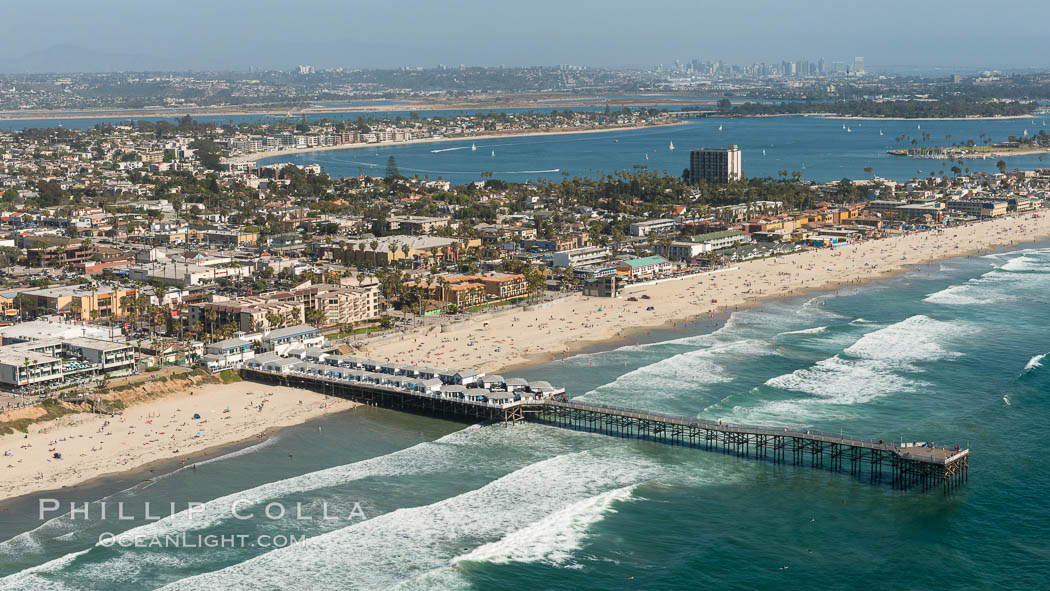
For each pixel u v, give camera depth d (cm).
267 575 19000
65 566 19162
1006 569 19638
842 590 18912
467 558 19738
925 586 19050
